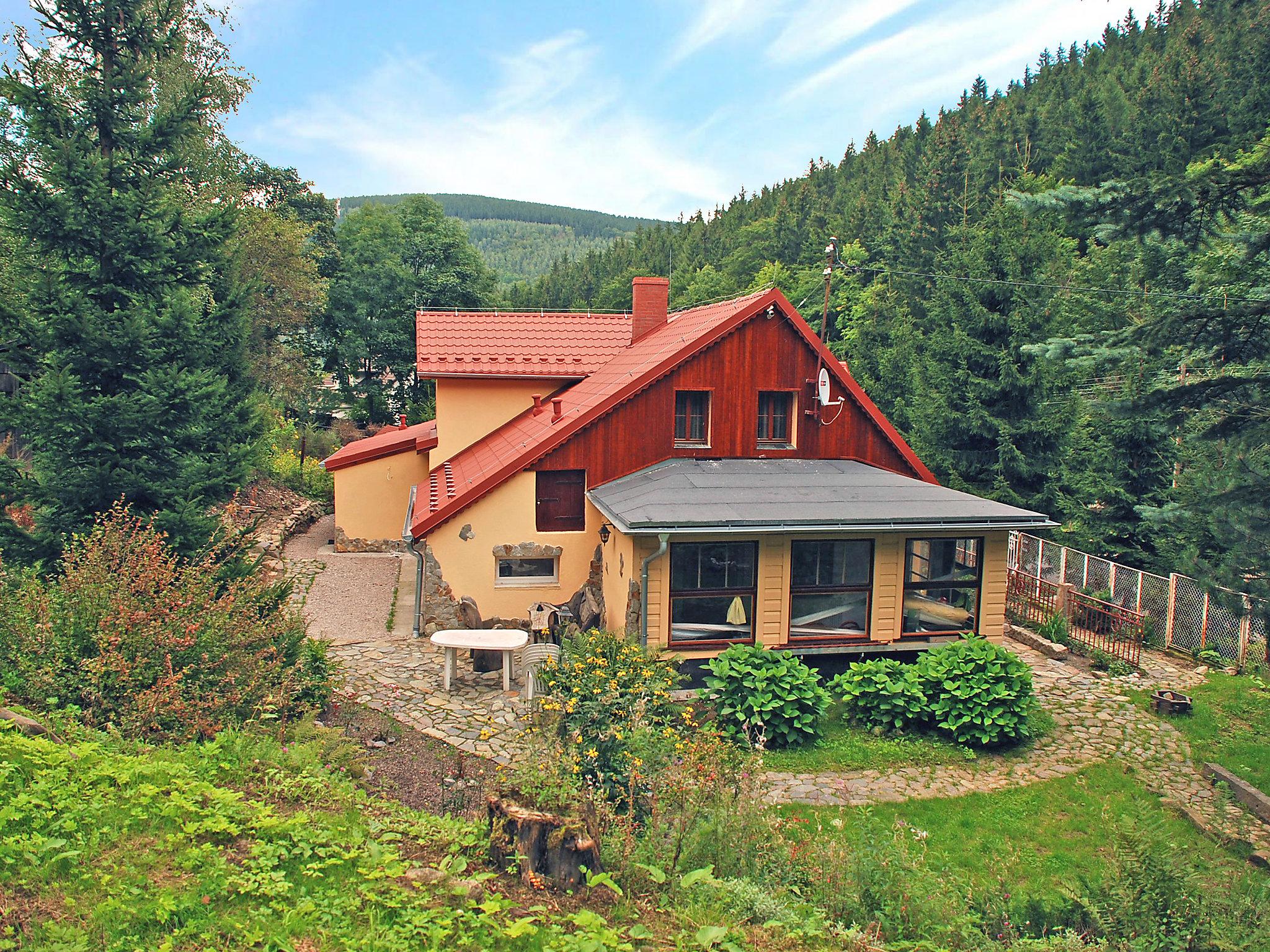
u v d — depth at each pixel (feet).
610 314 73.15
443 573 52.03
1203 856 29.63
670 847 22.67
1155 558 72.69
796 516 43.47
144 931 15.26
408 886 18.26
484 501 51.85
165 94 71.41
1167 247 53.78
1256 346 39.22
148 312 42.14
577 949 16.11
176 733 25.90
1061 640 55.72
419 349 66.69
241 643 30.53
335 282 157.58
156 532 39.60
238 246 63.57
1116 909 22.90
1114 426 74.64
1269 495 40.14
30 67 40.55
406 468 75.66
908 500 46.88
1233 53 145.79
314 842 19.31
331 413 159.22
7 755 20.75
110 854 17.47
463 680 44.47
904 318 132.67
